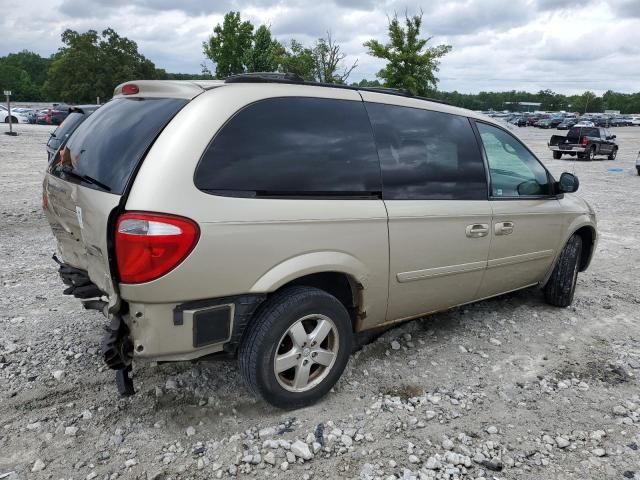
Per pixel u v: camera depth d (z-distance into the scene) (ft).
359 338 14.01
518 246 14.62
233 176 9.23
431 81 83.82
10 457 9.10
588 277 21.06
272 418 10.45
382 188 11.32
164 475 8.83
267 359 9.87
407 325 15.06
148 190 8.53
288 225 9.70
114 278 8.73
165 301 8.71
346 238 10.57
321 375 10.85
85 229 9.66
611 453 9.89
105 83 214.90
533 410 11.21
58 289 17.20
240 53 127.65
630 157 97.30
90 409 10.49
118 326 8.88
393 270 11.62
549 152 100.07
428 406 11.16
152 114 9.66
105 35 220.64
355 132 11.10
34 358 12.37
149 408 10.60
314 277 10.91
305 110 10.45
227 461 9.20
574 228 16.43
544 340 14.70
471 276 13.58
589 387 12.24
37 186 38.42
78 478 8.68
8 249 22.03
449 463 9.42
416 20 81.97
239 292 9.36
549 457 9.73
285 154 9.94
